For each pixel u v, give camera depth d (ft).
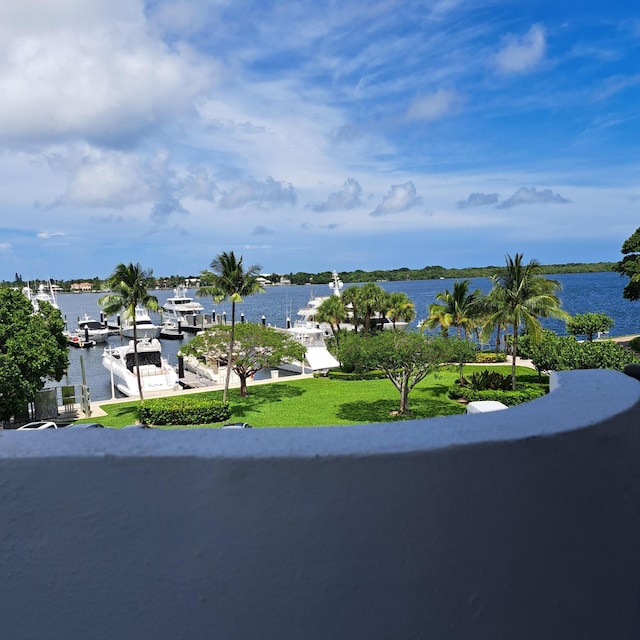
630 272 125.59
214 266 85.35
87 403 83.61
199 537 3.49
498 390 82.12
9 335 66.49
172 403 76.38
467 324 99.76
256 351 93.61
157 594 3.51
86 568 3.52
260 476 3.45
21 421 78.54
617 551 4.06
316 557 3.50
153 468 3.47
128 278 81.25
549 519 3.77
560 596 3.84
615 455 4.05
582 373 5.04
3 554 3.55
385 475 3.49
